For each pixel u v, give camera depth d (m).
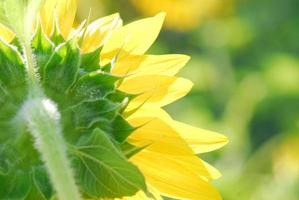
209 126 1.52
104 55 0.57
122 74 0.57
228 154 1.43
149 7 1.51
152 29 0.59
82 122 0.54
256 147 1.92
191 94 1.64
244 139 1.48
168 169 0.58
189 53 1.86
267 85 1.67
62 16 0.57
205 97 1.65
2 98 0.53
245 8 1.95
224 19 1.83
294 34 1.98
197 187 0.59
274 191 1.38
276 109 1.70
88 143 0.53
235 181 1.35
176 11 1.72
